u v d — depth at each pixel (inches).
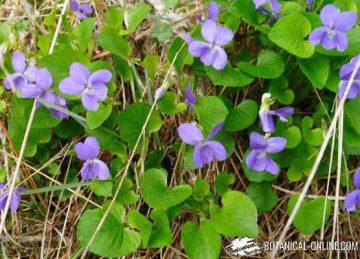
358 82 7.6
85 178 7.9
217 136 8.5
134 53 10.1
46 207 8.9
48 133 8.8
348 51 8.0
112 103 8.6
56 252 8.8
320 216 7.9
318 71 8.1
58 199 9.0
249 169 8.3
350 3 8.9
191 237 7.6
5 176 9.0
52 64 8.3
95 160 7.8
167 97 8.5
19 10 10.8
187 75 9.4
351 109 8.2
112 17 9.4
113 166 8.6
